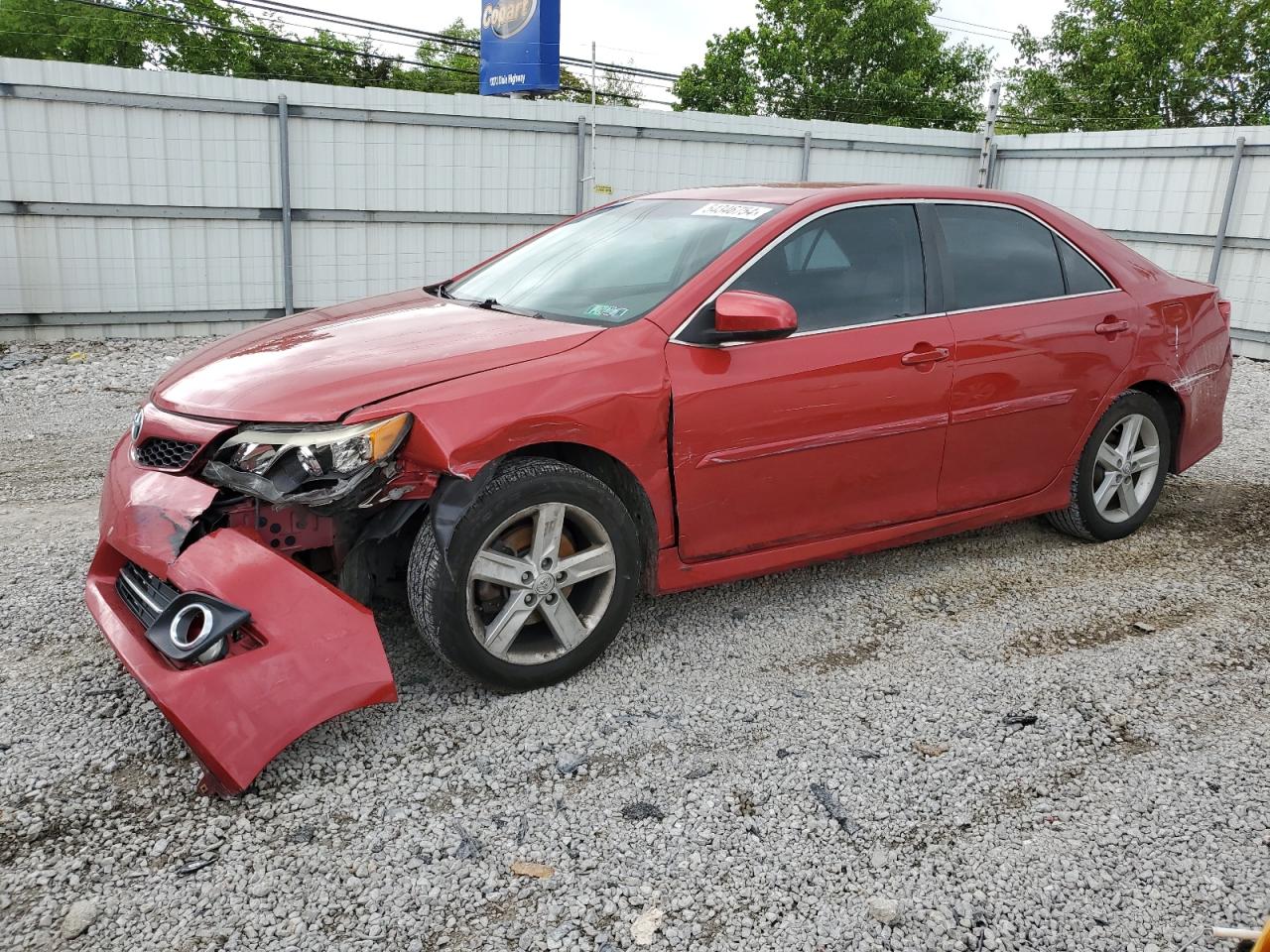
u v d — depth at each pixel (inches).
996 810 106.6
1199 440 197.0
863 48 1336.1
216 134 426.6
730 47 1355.8
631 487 130.3
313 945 84.8
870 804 106.7
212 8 1185.4
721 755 115.3
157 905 88.8
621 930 87.7
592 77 500.7
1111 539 189.9
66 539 178.4
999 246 166.6
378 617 146.1
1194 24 1171.3
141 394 319.9
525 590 121.6
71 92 396.2
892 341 147.9
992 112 593.6
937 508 160.6
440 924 87.7
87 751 111.5
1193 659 142.7
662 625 149.4
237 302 450.0
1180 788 111.3
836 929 88.5
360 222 466.3
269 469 108.8
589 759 113.4
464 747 115.0
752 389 134.7
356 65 1298.0
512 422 115.4
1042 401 166.2
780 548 145.5
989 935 88.5
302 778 108.0
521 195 499.2
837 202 150.9
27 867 93.0
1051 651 144.6
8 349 392.5
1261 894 94.4
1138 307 179.2
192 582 107.1
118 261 421.4
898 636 148.1
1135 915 91.5
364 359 121.4
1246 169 473.4
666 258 145.8
